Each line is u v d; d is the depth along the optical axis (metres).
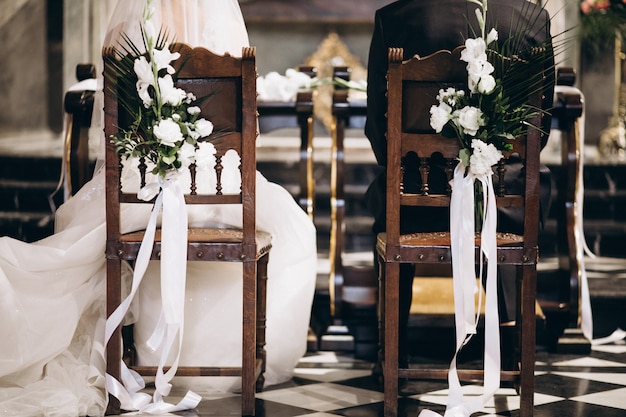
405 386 3.62
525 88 3.04
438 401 3.43
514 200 3.10
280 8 8.10
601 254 5.89
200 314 3.56
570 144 4.52
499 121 2.99
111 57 3.07
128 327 3.56
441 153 3.20
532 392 3.10
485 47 2.98
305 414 3.21
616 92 7.46
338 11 8.09
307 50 8.32
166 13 3.46
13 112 7.61
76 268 3.38
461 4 3.42
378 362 3.70
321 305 4.53
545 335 4.36
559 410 3.26
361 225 5.86
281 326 3.68
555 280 4.66
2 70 7.51
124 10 3.50
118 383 3.16
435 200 3.09
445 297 4.57
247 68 3.06
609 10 5.98
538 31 3.39
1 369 3.20
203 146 3.04
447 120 2.98
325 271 4.98
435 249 3.08
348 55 8.28
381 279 3.58
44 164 6.48
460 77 3.04
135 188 3.43
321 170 6.60
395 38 3.46
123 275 3.51
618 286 4.89
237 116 3.10
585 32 6.25
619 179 6.34
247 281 3.14
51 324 3.29
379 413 3.23
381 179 3.60
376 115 3.51
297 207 3.81
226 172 3.51
